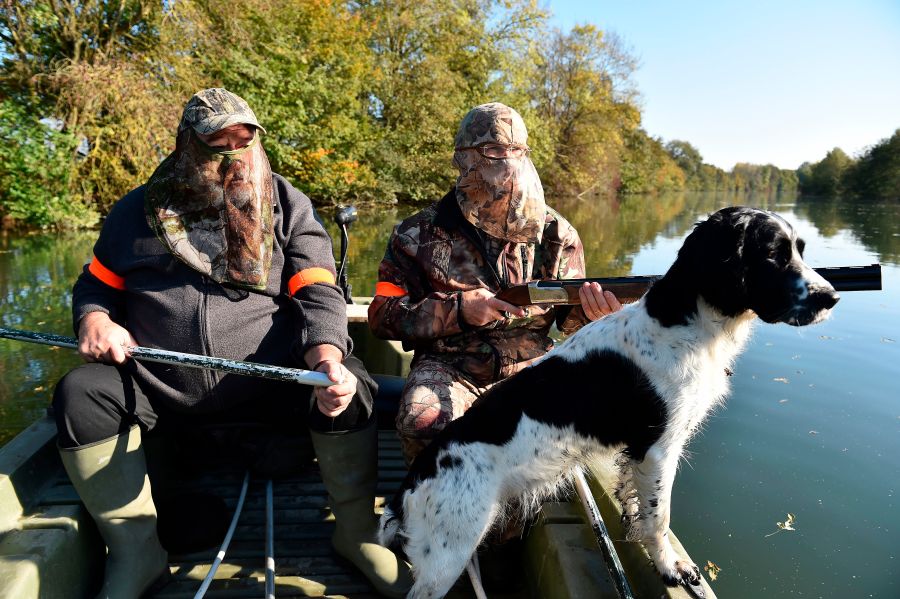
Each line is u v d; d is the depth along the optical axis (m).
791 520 3.10
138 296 2.07
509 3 26.64
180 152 2.00
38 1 13.06
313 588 2.06
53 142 13.20
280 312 2.20
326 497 2.58
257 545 2.27
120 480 1.88
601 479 2.25
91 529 2.01
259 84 17.73
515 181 2.28
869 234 14.99
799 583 2.65
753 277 1.74
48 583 1.73
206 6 15.91
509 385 2.02
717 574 2.71
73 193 13.73
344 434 2.02
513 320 2.37
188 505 2.28
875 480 3.42
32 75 13.30
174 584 2.06
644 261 11.82
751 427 4.05
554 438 1.95
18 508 1.91
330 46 20.20
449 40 25.95
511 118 2.28
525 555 2.26
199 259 2.02
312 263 2.21
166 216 2.00
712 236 1.81
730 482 3.42
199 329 2.03
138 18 14.30
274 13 18.48
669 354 1.87
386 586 2.03
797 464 3.60
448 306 2.27
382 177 22.98
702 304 1.85
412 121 24.70
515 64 27.41
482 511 1.88
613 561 1.69
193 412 2.09
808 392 4.58
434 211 2.48
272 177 2.25
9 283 8.65
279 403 2.21
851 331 6.10
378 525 2.14
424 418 2.16
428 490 1.90
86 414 1.81
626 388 1.91
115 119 13.78
